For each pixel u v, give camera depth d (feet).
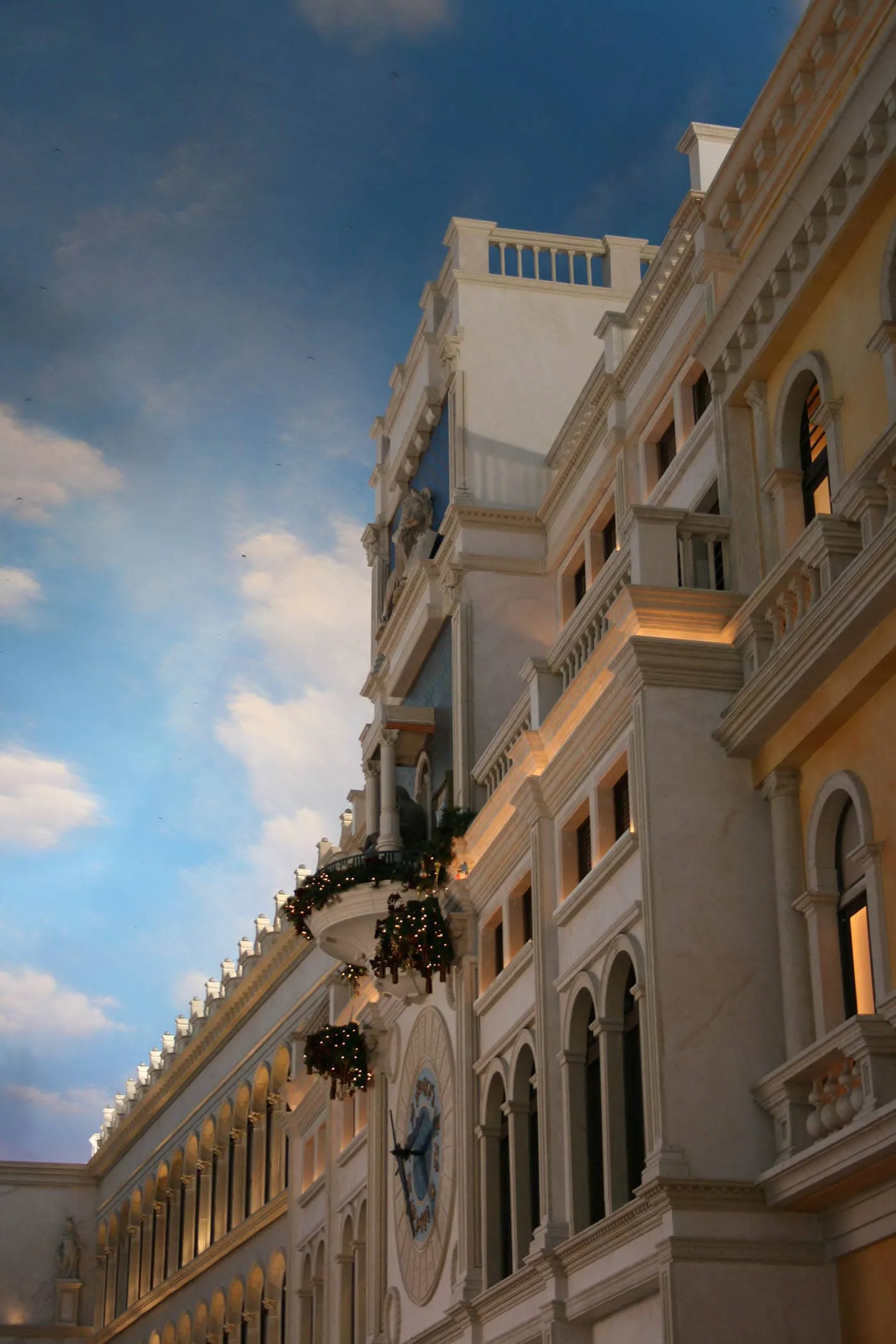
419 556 110.73
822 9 68.85
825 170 66.74
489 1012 88.43
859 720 61.52
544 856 80.02
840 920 62.64
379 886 97.55
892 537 55.52
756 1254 60.08
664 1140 61.36
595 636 79.46
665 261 92.32
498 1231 84.99
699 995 63.67
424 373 114.73
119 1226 210.38
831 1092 58.75
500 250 114.93
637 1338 66.33
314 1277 127.03
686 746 67.26
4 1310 216.74
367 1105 112.16
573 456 100.22
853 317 66.08
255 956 164.66
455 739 100.32
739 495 72.74
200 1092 181.98
